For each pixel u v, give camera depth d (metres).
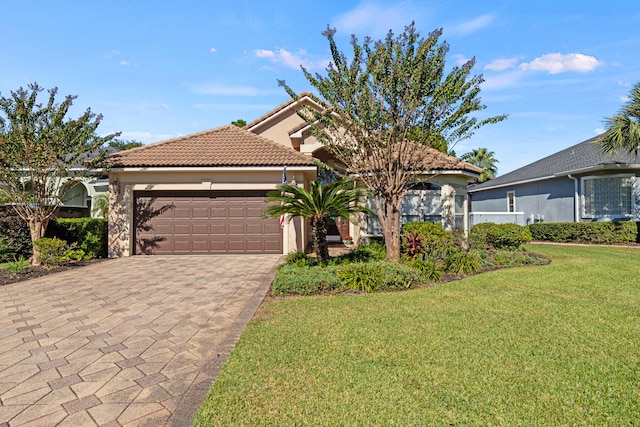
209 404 3.13
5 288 7.98
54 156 10.84
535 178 21.45
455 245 11.06
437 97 8.95
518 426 2.81
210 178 13.29
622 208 17.61
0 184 10.91
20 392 3.46
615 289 7.23
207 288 7.85
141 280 8.74
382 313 5.70
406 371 3.70
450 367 3.79
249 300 6.77
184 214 13.40
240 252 13.38
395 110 9.12
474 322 5.21
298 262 9.56
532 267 10.02
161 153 13.70
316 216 9.41
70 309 6.29
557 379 3.53
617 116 14.70
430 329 4.93
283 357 4.06
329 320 5.38
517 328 4.95
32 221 11.28
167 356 4.28
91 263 11.43
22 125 10.48
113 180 13.17
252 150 14.00
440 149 11.53
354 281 7.42
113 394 3.42
